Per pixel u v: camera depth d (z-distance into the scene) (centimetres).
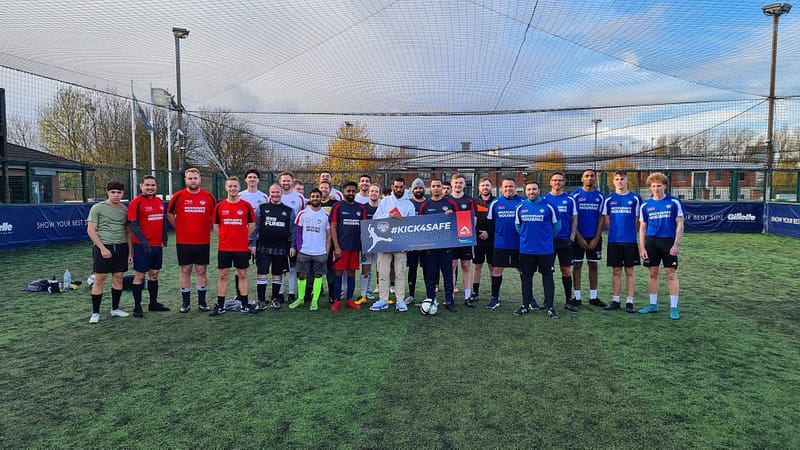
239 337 450
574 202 555
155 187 542
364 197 650
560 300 625
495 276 569
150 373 357
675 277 527
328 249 566
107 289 685
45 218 1173
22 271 826
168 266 888
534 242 527
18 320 510
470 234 545
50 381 342
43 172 1269
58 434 266
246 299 550
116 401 308
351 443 255
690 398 316
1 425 277
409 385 333
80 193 1441
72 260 950
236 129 1636
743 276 802
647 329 480
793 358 396
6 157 1105
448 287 556
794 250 1148
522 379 346
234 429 271
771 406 305
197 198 537
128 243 530
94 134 2769
